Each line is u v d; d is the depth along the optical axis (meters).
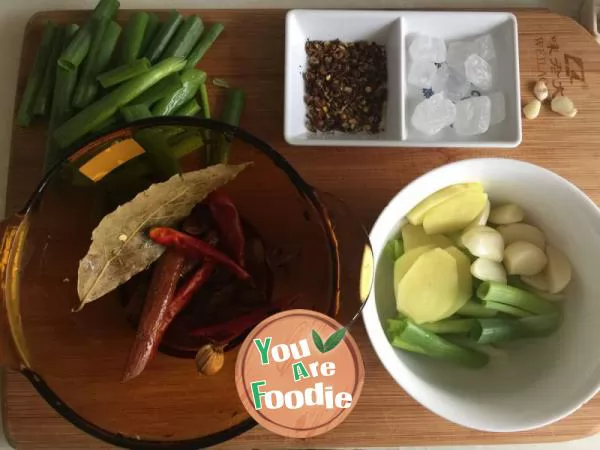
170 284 0.26
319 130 0.35
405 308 0.30
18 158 0.33
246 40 0.35
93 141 0.26
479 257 0.30
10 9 0.36
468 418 0.27
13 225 0.25
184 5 0.37
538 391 0.29
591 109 0.34
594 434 0.32
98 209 0.28
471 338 0.31
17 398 0.30
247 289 0.28
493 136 0.34
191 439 0.25
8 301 0.25
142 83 0.31
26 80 0.34
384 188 0.33
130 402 0.26
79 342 0.27
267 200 0.28
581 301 0.30
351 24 0.35
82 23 0.34
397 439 0.31
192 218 0.27
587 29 0.36
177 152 0.28
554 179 0.29
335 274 0.26
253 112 0.34
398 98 0.34
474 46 0.35
